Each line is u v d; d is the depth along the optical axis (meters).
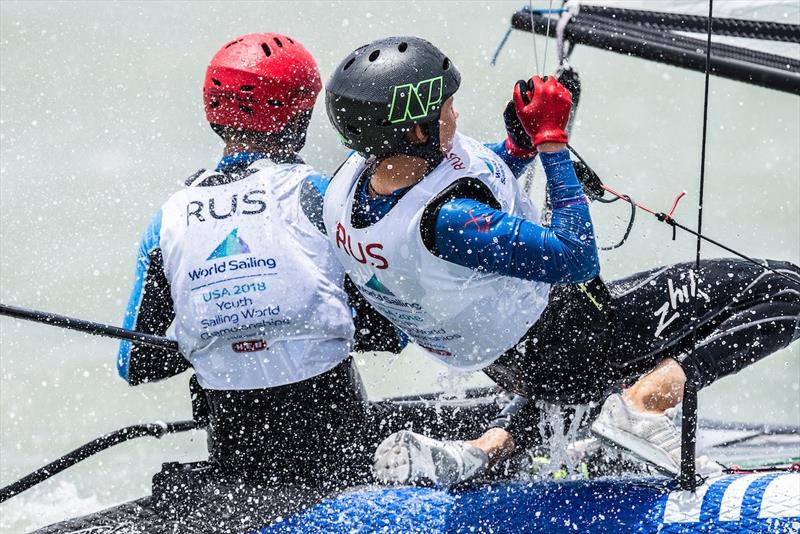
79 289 25.17
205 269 12.34
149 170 29.44
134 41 34.72
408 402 13.53
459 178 10.77
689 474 10.95
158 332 12.86
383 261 11.04
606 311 11.64
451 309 11.12
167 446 20.55
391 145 10.72
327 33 34.94
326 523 11.89
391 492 11.98
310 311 12.34
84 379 22.27
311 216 12.40
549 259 10.54
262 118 12.56
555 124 10.72
